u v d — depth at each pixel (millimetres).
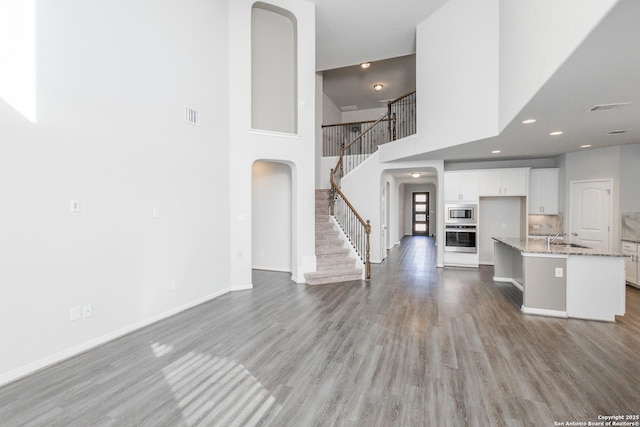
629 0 1631
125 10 3484
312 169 5992
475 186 7246
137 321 3676
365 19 6109
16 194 2592
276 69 6324
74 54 2998
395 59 8430
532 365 2846
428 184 15078
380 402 2312
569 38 2260
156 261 3920
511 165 7449
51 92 2822
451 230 7414
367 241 6152
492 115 4641
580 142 5430
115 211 3400
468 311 4328
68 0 2949
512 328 3725
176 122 4180
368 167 8031
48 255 2811
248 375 2691
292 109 6488
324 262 6227
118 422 2096
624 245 5688
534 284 4215
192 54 4434
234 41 5227
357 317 4098
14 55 2584
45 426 2055
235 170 5270
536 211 7023
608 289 3967
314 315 4176
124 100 3482
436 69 5746
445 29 5516
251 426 2059
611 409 2219
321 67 8078
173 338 3441
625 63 2387
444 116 5582
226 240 5180
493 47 4586
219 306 4539
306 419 2131
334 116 11562
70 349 2988
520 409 2221
